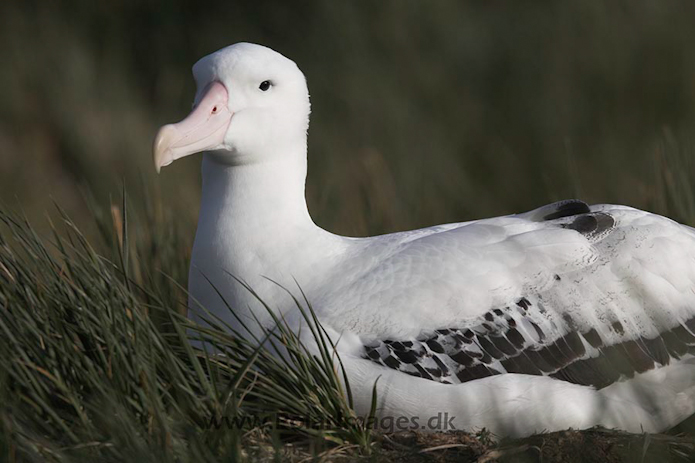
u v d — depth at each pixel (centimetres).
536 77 2017
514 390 855
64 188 2012
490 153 1911
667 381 909
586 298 884
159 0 2453
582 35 2002
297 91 927
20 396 760
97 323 796
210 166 933
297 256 910
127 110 2197
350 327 855
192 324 822
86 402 761
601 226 920
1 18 2428
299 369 812
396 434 830
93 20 2445
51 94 2200
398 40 2152
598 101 1905
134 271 1034
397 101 2033
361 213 1386
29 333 791
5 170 2020
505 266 880
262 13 2386
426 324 857
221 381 797
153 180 1509
